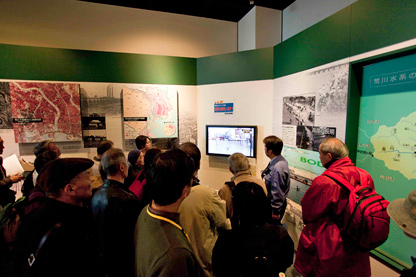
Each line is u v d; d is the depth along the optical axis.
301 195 2.65
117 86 3.60
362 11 1.83
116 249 1.25
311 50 2.43
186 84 3.91
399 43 1.56
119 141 3.69
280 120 3.04
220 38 4.84
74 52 3.38
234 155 1.78
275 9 4.36
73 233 0.85
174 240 0.76
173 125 3.84
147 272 0.72
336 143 1.49
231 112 3.62
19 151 3.27
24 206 1.38
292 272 2.13
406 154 1.61
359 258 1.35
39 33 3.77
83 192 1.01
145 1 4.05
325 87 2.25
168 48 4.51
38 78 3.26
